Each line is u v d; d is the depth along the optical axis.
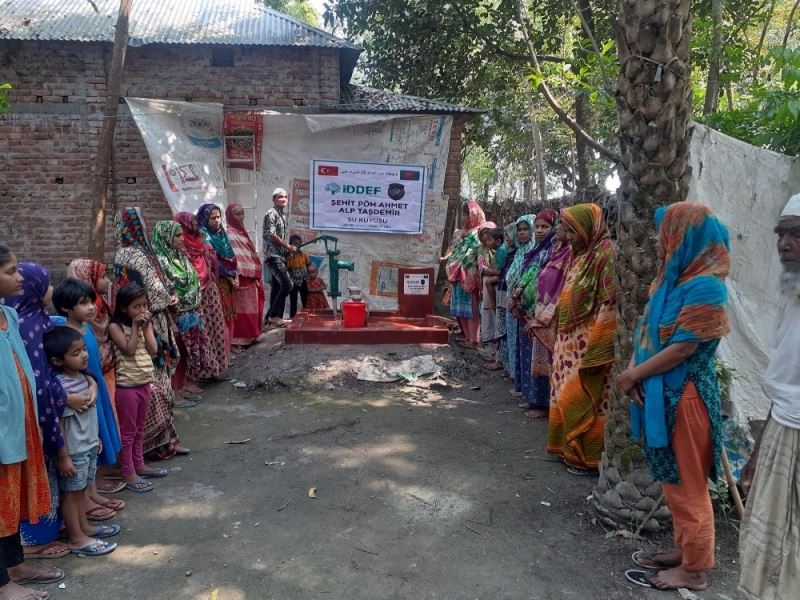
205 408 5.62
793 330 2.39
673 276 2.77
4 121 9.49
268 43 9.35
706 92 7.62
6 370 2.66
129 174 9.67
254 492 4.00
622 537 3.46
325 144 9.40
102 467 4.33
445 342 7.14
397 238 9.73
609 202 5.97
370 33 14.22
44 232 9.74
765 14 8.34
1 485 2.68
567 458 4.35
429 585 3.02
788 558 2.41
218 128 9.14
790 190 4.48
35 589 2.95
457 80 12.46
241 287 7.29
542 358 5.22
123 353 3.97
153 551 3.31
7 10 9.73
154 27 9.63
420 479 4.20
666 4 3.16
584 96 13.04
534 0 11.26
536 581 3.06
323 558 3.24
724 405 4.07
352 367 6.44
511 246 6.37
